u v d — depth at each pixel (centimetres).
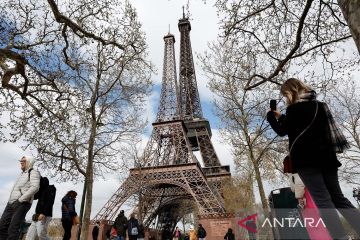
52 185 1123
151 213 5506
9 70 1485
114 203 4666
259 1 1345
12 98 1855
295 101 447
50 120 2075
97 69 2375
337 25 1303
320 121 409
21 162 1016
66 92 1998
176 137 6328
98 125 2597
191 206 7581
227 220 4459
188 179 5091
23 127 2062
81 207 2130
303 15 1029
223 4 1370
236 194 4288
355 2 421
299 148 397
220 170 6538
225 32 1362
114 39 2194
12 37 1662
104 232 4259
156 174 5228
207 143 7275
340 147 422
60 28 1811
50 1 1396
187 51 9488
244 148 2745
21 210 928
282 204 551
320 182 372
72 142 2478
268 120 476
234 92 2556
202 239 3194
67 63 1897
